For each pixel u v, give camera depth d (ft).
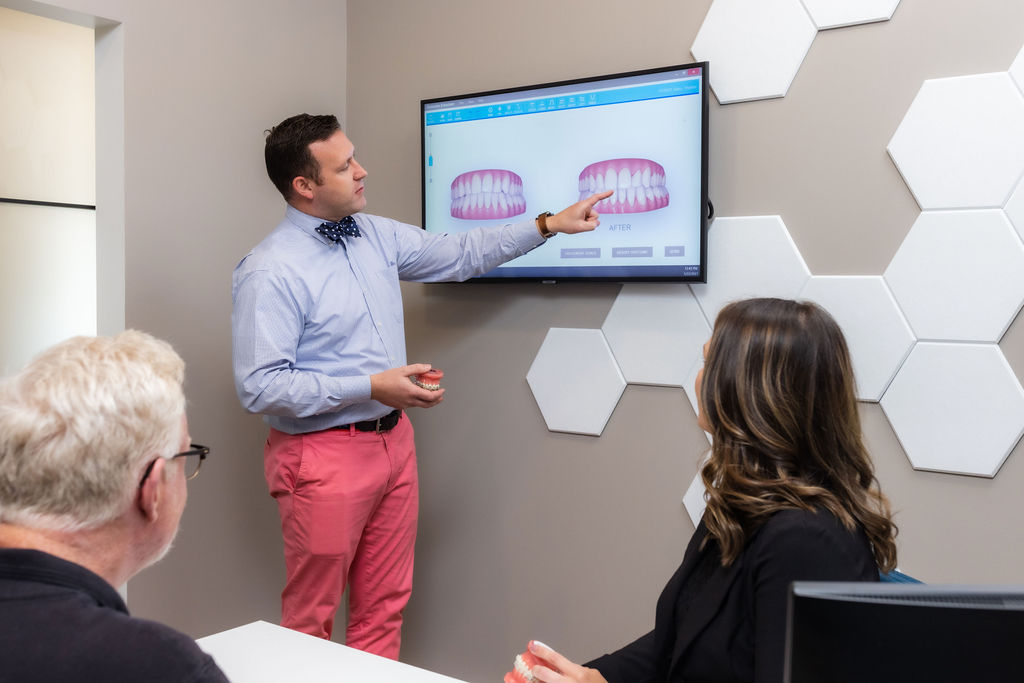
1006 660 1.90
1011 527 6.47
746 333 3.96
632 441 8.21
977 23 6.45
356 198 7.73
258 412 7.39
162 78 8.47
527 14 8.68
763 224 7.37
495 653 9.15
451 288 9.35
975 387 6.54
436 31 9.34
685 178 7.60
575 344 8.46
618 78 7.87
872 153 6.91
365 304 7.87
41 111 10.14
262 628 4.84
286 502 7.85
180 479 3.33
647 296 8.04
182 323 8.71
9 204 9.85
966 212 6.52
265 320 7.34
